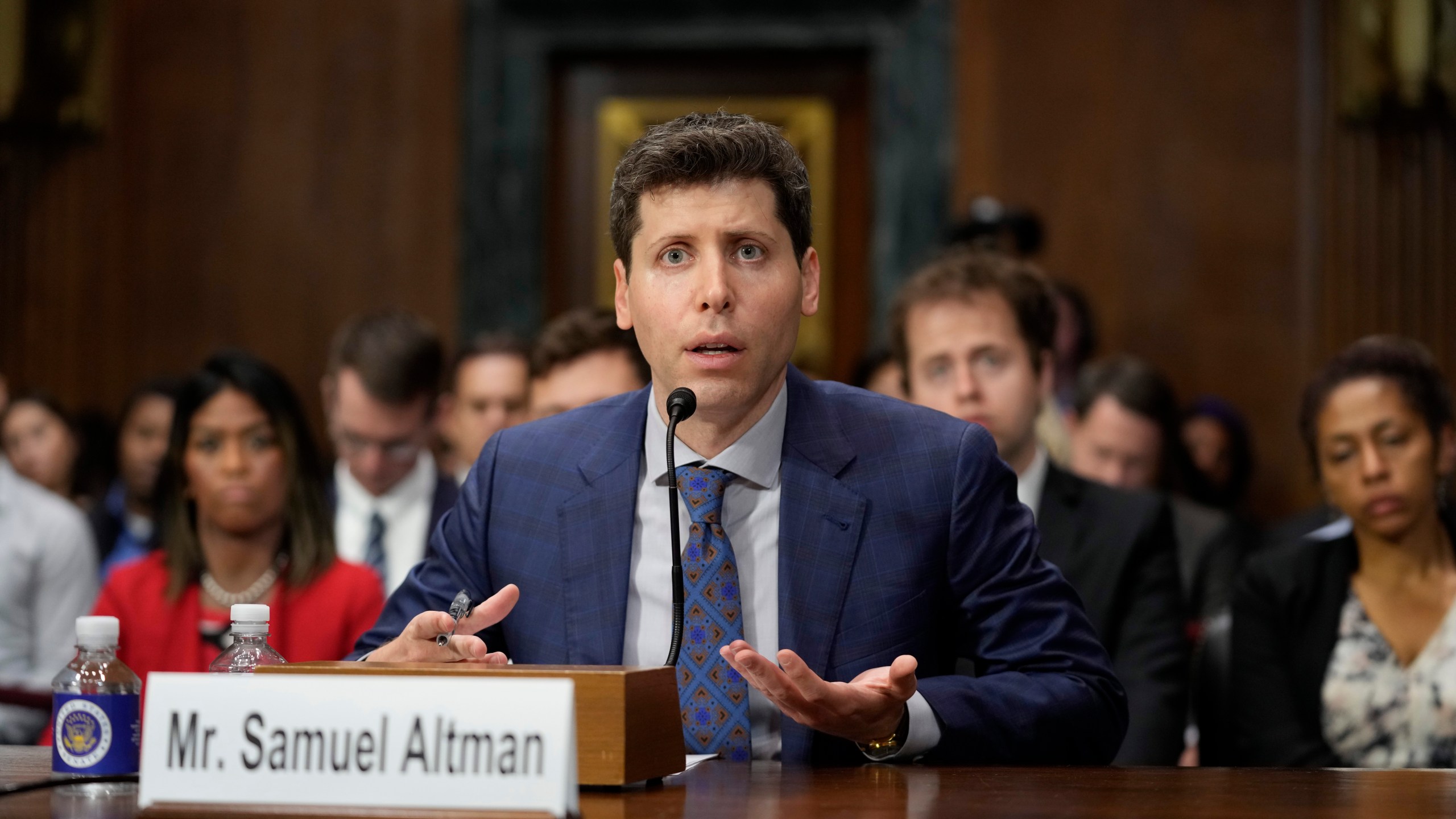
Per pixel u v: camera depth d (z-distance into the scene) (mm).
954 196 7598
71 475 6582
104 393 7867
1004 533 2328
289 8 7980
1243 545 5195
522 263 7766
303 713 1527
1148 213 7527
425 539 4852
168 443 3723
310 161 7922
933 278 3727
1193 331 7473
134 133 7984
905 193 7617
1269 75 7480
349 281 7867
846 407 2451
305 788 1515
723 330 2154
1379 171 7285
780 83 7832
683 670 2213
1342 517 5230
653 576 2303
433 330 4922
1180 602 3588
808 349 7750
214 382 3670
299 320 7879
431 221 7840
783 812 1561
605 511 2342
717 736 2180
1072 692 2186
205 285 7914
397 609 2438
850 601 2254
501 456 2484
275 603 3670
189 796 1531
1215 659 3836
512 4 7836
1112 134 7562
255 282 7906
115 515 6422
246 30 7996
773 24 7695
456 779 1491
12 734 4500
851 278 7762
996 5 7625
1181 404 7445
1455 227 7176
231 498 3611
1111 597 3494
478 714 1498
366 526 4855
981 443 2383
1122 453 5180
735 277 2172
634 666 2137
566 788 1475
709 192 2170
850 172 7781
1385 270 7266
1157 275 7512
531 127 7785
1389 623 3557
